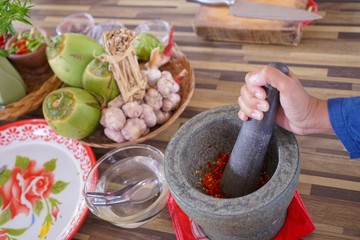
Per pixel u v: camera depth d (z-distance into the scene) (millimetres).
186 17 1101
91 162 788
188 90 847
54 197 768
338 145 748
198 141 632
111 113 771
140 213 659
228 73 930
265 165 642
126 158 771
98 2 1229
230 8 988
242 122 621
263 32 942
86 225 723
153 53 855
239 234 570
